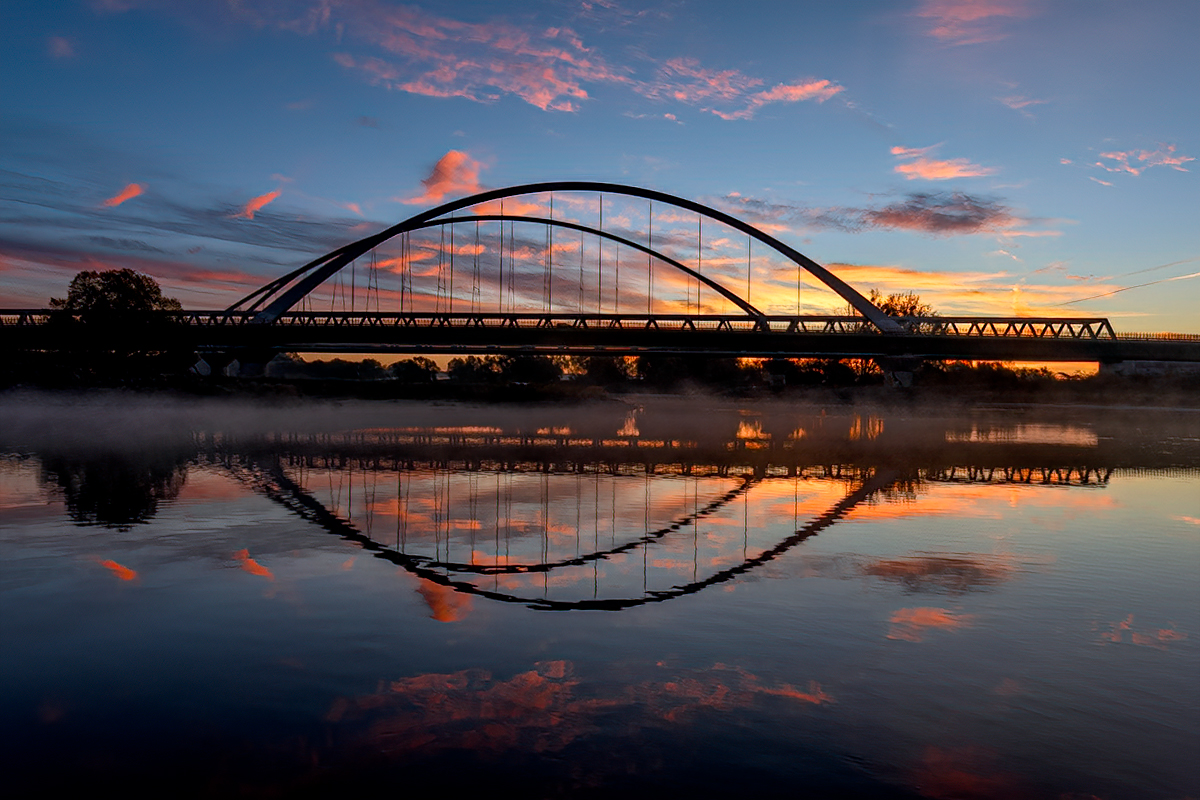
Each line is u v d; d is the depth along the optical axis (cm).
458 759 627
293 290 10638
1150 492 2381
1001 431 5872
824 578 1226
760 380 15612
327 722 689
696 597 1109
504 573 1241
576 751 641
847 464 3169
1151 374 11050
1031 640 925
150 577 1176
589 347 11075
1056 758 638
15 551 1338
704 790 582
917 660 856
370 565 1279
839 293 11031
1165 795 582
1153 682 797
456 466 2902
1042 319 11131
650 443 4203
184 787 583
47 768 609
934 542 1529
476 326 10394
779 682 791
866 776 607
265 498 2003
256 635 915
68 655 843
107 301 9488
